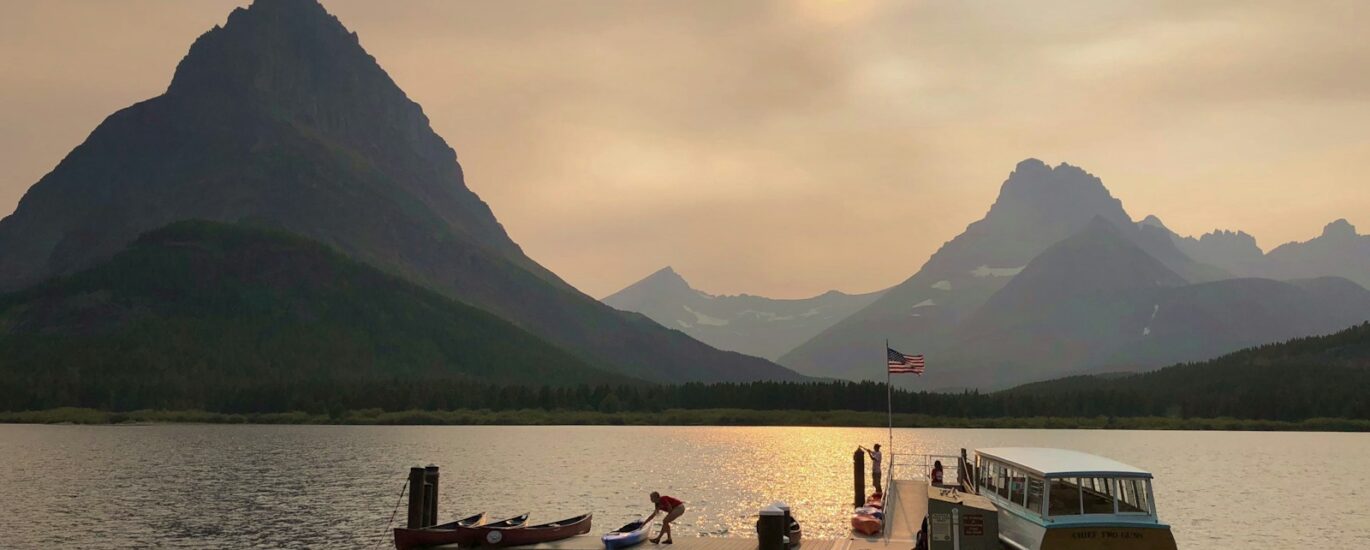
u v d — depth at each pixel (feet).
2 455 479.41
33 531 225.56
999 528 124.67
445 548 128.98
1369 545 231.71
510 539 129.29
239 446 578.25
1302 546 230.68
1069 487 109.70
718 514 255.50
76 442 611.47
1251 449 654.53
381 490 317.22
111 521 241.35
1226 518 277.03
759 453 540.11
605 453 529.86
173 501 284.41
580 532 143.13
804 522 231.91
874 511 141.79
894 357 181.68
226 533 222.89
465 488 321.93
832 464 446.19
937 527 109.29
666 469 411.54
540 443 644.27
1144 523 107.45
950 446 646.33
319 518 247.50
